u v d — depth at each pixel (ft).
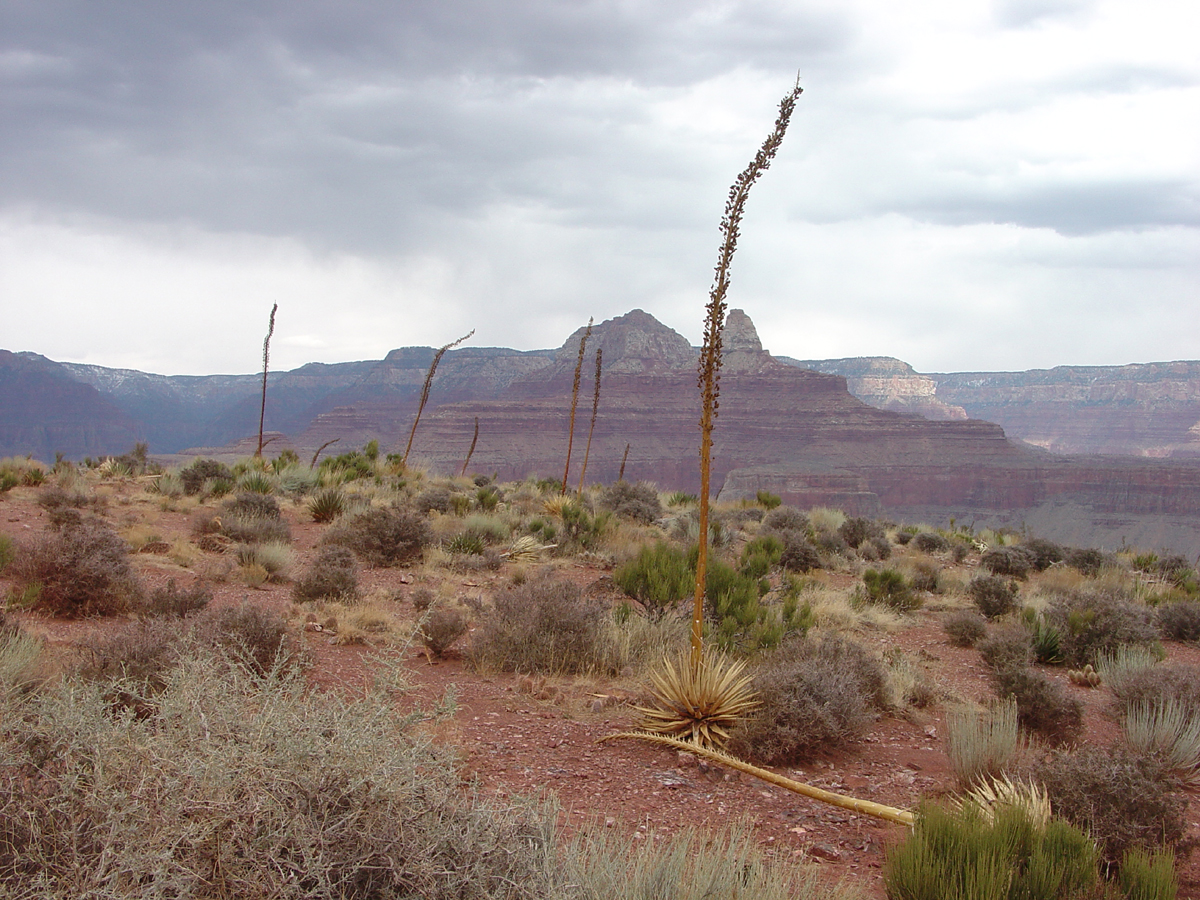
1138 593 61.87
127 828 8.70
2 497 54.95
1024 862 14.15
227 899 8.86
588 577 50.44
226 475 74.84
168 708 9.99
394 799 9.52
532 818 11.35
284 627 24.57
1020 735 27.07
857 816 19.12
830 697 23.95
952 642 42.86
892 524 107.65
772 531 66.28
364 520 51.47
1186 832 19.71
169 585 31.35
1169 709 26.63
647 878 12.23
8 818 9.03
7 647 19.74
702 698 23.30
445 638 30.14
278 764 9.41
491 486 88.74
